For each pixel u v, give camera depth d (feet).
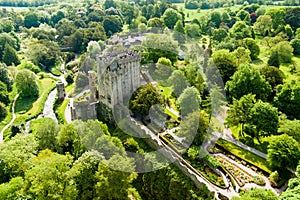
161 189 280.92
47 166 228.02
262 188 258.98
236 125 357.20
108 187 240.94
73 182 237.86
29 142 280.72
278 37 643.86
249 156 319.88
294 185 240.12
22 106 490.08
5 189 212.84
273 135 328.70
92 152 255.50
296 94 375.04
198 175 290.15
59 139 299.99
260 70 445.37
